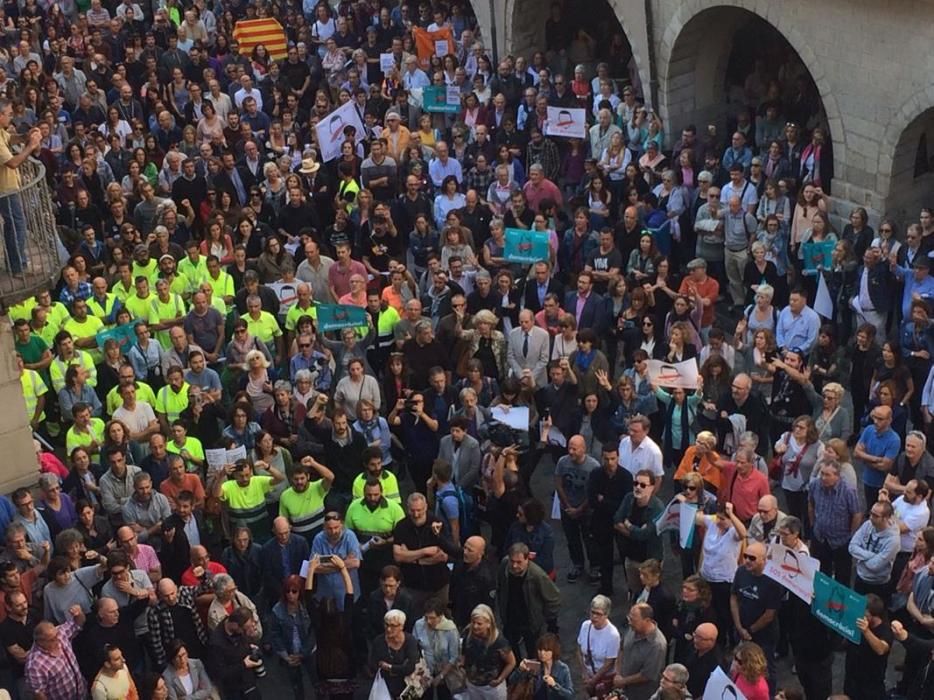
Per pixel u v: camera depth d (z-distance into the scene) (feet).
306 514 55.01
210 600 50.55
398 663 47.73
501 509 55.88
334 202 83.30
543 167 88.53
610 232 72.69
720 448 58.44
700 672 46.03
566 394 60.13
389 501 54.13
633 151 88.84
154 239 74.54
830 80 80.23
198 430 60.70
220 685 49.93
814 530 53.57
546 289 70.23
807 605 48.21
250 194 84.64
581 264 74.23
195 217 85.20
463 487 57.26
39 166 57.41
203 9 114.42
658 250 75.20
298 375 61.52
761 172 76.18
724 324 75.56
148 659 52.47
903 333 63.82
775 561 47.98
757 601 48.52
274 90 101.45
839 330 69.77
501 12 105.29
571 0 105.50
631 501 53.16
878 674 47.60
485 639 47.21
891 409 56.29
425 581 52.26
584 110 87.35
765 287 64.64
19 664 50.70
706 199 77.46
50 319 67.26
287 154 90.63
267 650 55.98
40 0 122.42
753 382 61.31
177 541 53.36
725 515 50.67
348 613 51.34
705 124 94.89
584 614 56.80
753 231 75.15
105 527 55.11
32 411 62.59
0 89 100.32
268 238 74.54
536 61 98.53
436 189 86.22
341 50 106.11
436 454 60.08
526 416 58.23
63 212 84.28
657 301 71.00
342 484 58.39
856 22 77.41
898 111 76.59
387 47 107.86
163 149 94.68
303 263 73.61
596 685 47.62
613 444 56.54
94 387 64.49
